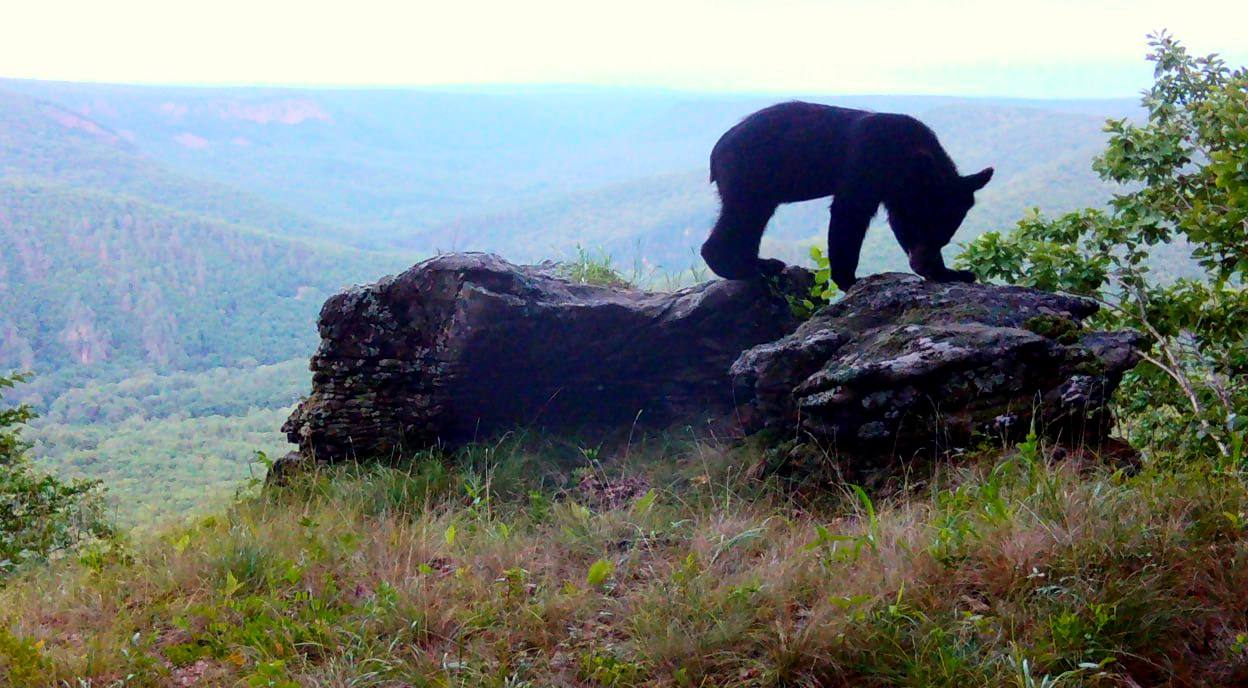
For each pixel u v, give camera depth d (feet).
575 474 21.17
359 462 23.21
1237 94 26.50
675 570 14.84
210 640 13.66
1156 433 27.78
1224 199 28.07
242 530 17.92
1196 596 12.25
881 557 13.73
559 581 15.38
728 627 12.57
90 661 13.06
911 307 20.08
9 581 19.54
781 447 19.36
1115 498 14.15
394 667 12.57
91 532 24.41
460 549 16.78
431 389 22.68
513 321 22.09
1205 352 28.09
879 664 11.50
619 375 23.03
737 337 22.82
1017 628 11.89
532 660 12.82
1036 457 16.30
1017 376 17.35
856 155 21.63
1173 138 29.07
